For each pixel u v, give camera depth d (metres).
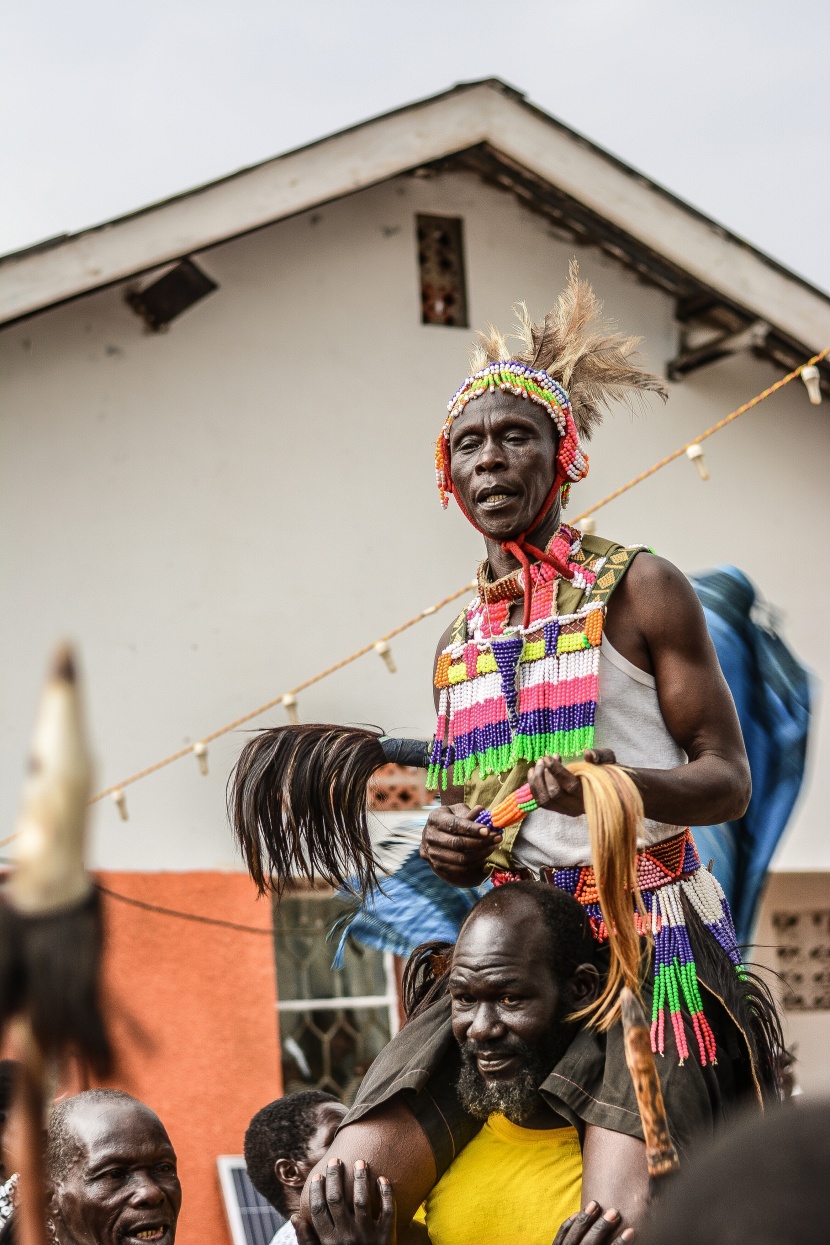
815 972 10.30
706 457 10.43
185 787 8.80
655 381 3.03
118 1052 0.92
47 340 9.11
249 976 8.55
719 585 8.34
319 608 9.31
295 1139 4.67
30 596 8.79
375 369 9.77
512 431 2.83
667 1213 0.90
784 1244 0.84
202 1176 8.20
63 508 8.96
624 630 2.77
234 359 9.48
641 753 2.76
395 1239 2.57
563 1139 2.66
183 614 9.05
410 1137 2.62
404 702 9.36
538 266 10.29
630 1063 2.17
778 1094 2.81
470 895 5.58
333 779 2.96
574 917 2.62
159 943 8.46
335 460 9.55
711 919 2.80
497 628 2.86
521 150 9.83
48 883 0.89
